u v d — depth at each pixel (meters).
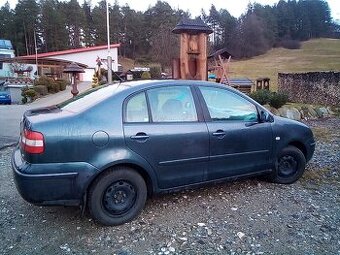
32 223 3.59
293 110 11.85
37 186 3.14
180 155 3.75
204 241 3.22
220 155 4.04
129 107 3.56
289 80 17.52
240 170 4.25
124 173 3.48
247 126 4.25
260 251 3.05
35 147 3.13
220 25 81.62
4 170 5.38
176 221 3.62
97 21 76.44
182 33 9.17
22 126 3.53
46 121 3.24
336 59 63.84
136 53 76.88
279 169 4.70
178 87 3.91
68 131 3.22
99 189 3.37
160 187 3.72
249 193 4.39
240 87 17.86
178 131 3.73
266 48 84.75
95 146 3.30
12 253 3.01
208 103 4.05
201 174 3.95
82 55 44.47
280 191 4.48
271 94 11.90
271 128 4.48
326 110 12.73
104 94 3.69
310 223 3.58
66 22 74.44
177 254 3.01
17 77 37.53
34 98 24.14
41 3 72.88
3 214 3.79
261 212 3.83
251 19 84.88
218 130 4.00
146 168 3.56
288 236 3.31
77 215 3.77
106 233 3.37
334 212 3.86
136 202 3.60
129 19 77.19
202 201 4.13
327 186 4.73
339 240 3.24
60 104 4.05
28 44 70.19
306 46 86.56
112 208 3.46
